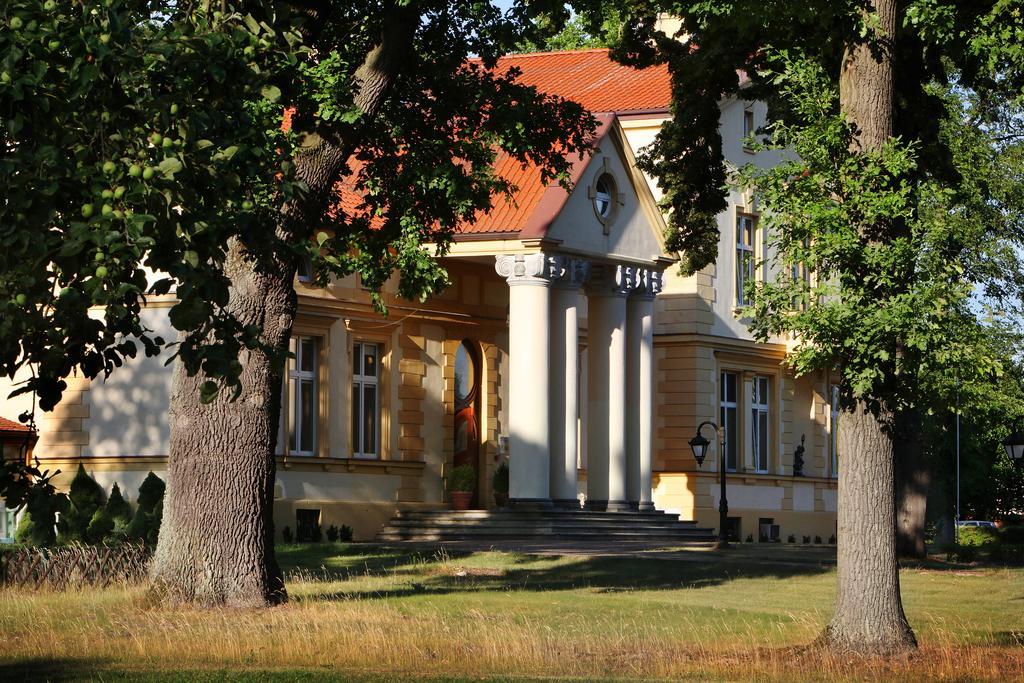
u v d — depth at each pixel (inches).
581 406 1991.9
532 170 1766.7
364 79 976.9
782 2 907.4
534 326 1688.0
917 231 754.8
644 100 2043.6
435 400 1831.9
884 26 789.9
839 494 788.0
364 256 1203.9
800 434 2231.8
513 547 1526.8
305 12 946.1
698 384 2054.6
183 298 377.1
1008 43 904.3
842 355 763.4
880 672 715.4
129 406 1553.9
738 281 2138.3
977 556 1503.4
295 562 1323.8
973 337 828.6
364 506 1722.4
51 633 794.2
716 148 1368.1
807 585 1195.9
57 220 383.2
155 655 723.4
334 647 753.6
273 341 925.2
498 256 1704.0
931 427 1974.7
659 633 872.9
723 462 1625.2
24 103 386.0
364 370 1763.0
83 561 1081.4
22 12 385.4
